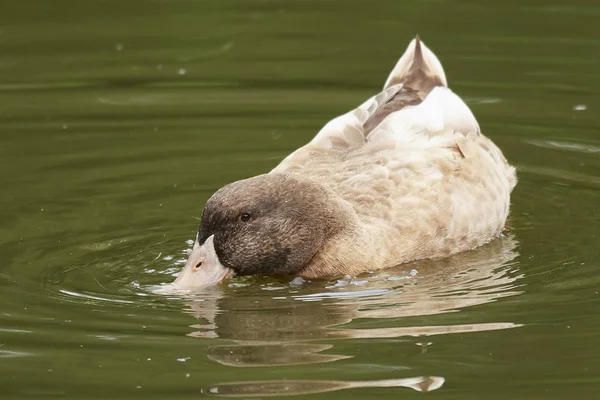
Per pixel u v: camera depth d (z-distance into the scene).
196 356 10.62
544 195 15.23
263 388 9.92
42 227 14.12
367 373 10.22
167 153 16.61
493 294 12.20
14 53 20.50
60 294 12.22
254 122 17.77
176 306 11.98
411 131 14.28
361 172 13.73
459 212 13.57
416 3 22.91
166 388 9.94
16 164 16.09
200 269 12.66
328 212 13.00
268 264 12.91
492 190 14.10
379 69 19.86
